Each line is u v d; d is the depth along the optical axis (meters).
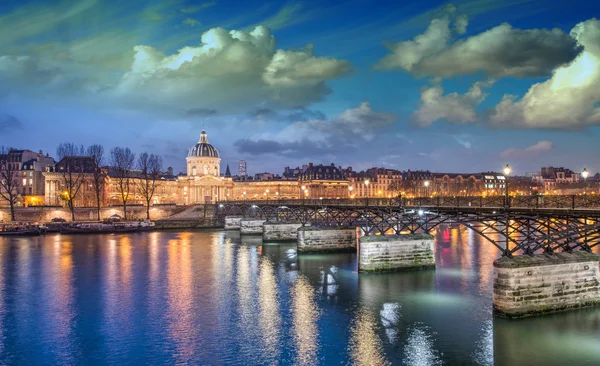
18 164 141.00
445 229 99.12
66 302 39.31
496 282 30.38
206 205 133.12
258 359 27.05
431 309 35.22
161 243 80.56
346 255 61.31
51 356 27.98
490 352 27.05
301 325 32.56
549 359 25.73
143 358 27.50
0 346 29.58
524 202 32.81
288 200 85.00
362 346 28.55
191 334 31.28
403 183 198.62
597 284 31.48
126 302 39.19
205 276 49.47
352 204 57.47
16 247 73.94
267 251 68.44
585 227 29.19
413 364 25.89
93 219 117.88
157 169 160.38
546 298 30.31
